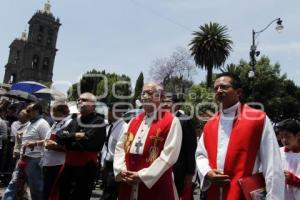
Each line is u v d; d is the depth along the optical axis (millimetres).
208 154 3398
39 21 82812
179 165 4699
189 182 4734
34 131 6477
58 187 5117
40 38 83250
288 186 4074
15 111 10047
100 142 5141
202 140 3561
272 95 38469
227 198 3105
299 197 4027
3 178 9266
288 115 41156
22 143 6531
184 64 43875
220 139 3350
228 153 3223
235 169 3158
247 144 3178
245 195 2994
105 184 5820
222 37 47156
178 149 3812
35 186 6285
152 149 3828
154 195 3738
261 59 38625
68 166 5090
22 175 6480
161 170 3674
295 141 4234
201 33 47594
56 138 5340
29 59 81312
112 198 5684
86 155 5105
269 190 2984
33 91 14023
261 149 3160
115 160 4055
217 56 46938
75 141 4992
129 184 3826
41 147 6363
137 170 3840
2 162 9055
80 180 5062
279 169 3047
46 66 83250
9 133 9148
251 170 3133
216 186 3238
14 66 92000
